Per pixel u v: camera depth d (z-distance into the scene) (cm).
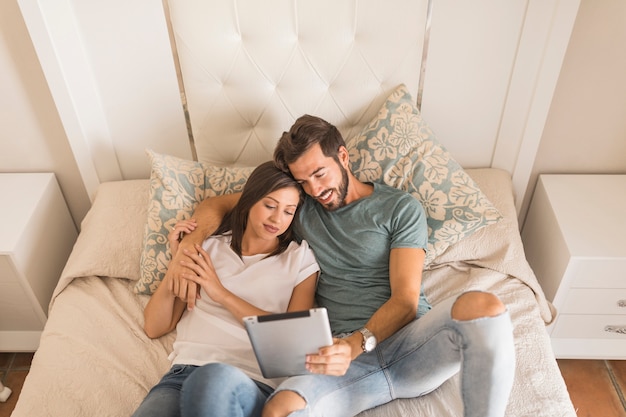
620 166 191
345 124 177
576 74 172
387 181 161
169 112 177
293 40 160
